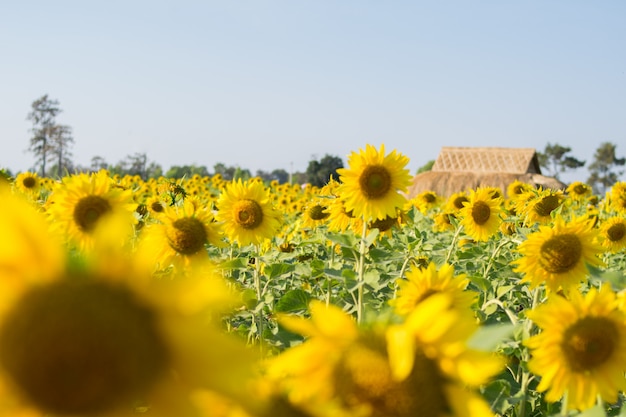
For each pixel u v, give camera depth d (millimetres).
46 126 70812
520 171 46750
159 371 1042
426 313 1397
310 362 1425
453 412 1402
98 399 1021
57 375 1012
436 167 49250
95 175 4500
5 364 1024
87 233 4309
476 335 1412
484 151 48469
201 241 4621
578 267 3744
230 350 1036
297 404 1363
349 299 4602
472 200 6719
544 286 4211
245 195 5742
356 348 1436
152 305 1049
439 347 1398
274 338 3678
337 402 1396
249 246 6277
